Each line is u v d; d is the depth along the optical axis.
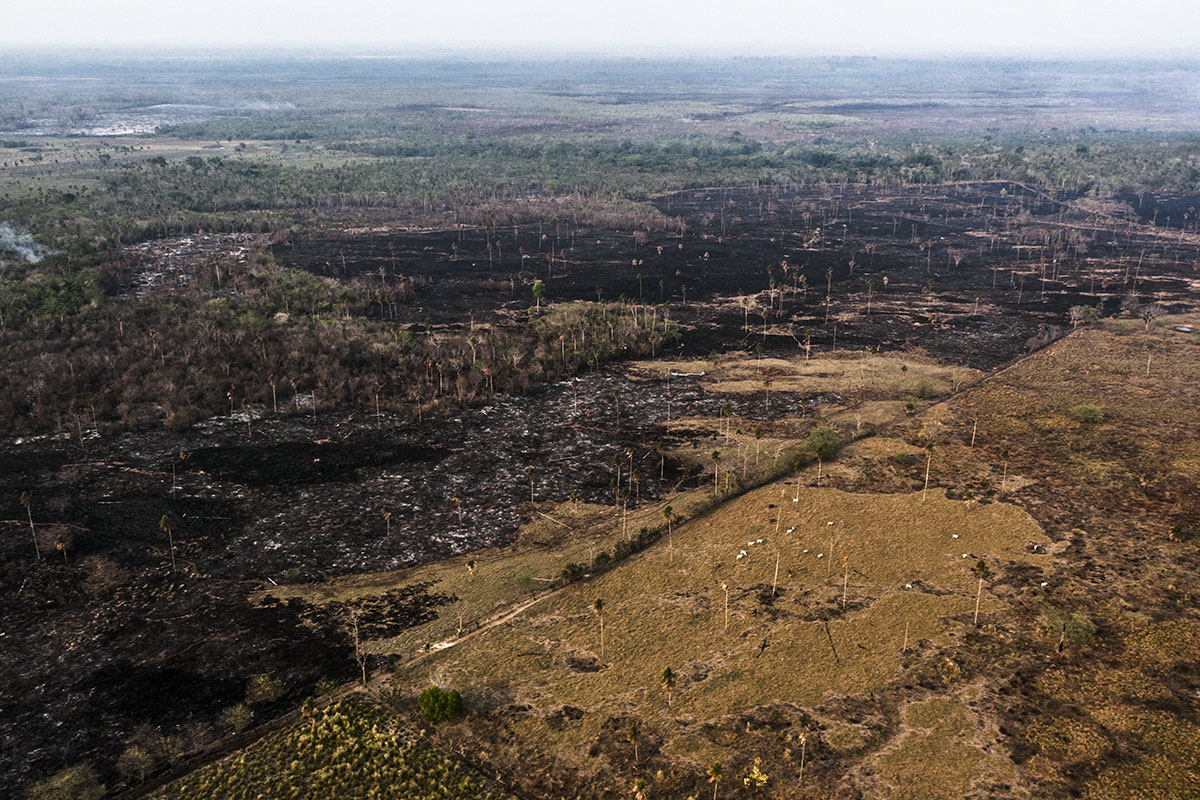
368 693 76.50
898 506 105.12
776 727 71.12
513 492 112.81
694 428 132.25
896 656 79.00
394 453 123.62
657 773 66.88
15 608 88.06
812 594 88.44
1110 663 76.94
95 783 67.38
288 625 86.06
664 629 83.75
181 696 76.75
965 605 86.06
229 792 66.56
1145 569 90.50
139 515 105.62
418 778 66.94
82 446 123.19
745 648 80.75
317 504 109.31
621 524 104.31
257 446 124.56
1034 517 101.88
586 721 72.38
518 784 66.56
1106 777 65.00
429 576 94.31
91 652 82.12
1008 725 70.56
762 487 111.88
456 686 76.81
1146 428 126.81
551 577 93.44
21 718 74.12
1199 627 80.75
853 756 67.94
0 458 119.12
